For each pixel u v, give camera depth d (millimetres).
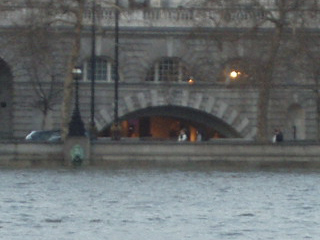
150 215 89938
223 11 173500
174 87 192125
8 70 190500
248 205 97312
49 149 147000
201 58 189250
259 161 149125
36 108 189625
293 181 123062
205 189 111812
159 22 192500
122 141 150500
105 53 191000
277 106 189375
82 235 78938
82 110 190000
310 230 81812
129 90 192375
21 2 180375
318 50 174875
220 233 80438
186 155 148250
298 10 168375
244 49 180500
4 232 79562
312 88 188250
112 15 191375
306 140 181875
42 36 169500
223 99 192000
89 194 105375
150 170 140625
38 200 99562
